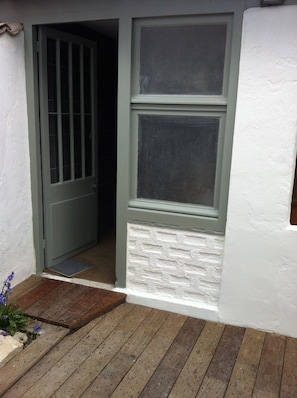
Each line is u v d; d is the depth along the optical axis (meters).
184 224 2.89
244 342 2.71
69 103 3.55
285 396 2.23
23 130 3.18
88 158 3.96
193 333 2.79
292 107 2.45
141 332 2.79
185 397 2.21
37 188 3.33
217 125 2.72
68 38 3.40
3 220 3.04
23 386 2.25
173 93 2.79
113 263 3.77
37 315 2.84
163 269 3.04
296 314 2.72
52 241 3.59
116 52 4.43
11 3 3.04
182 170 2.88
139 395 2.21
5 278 3.13
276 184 2.57
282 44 2.39
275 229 2.64
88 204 4.03
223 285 2.86
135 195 3.04
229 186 2.69
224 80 2.63
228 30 2.55
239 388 2.29
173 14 2.62
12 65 2.97
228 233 2.75
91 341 2.68
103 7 2.78
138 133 2.93
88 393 2.21
